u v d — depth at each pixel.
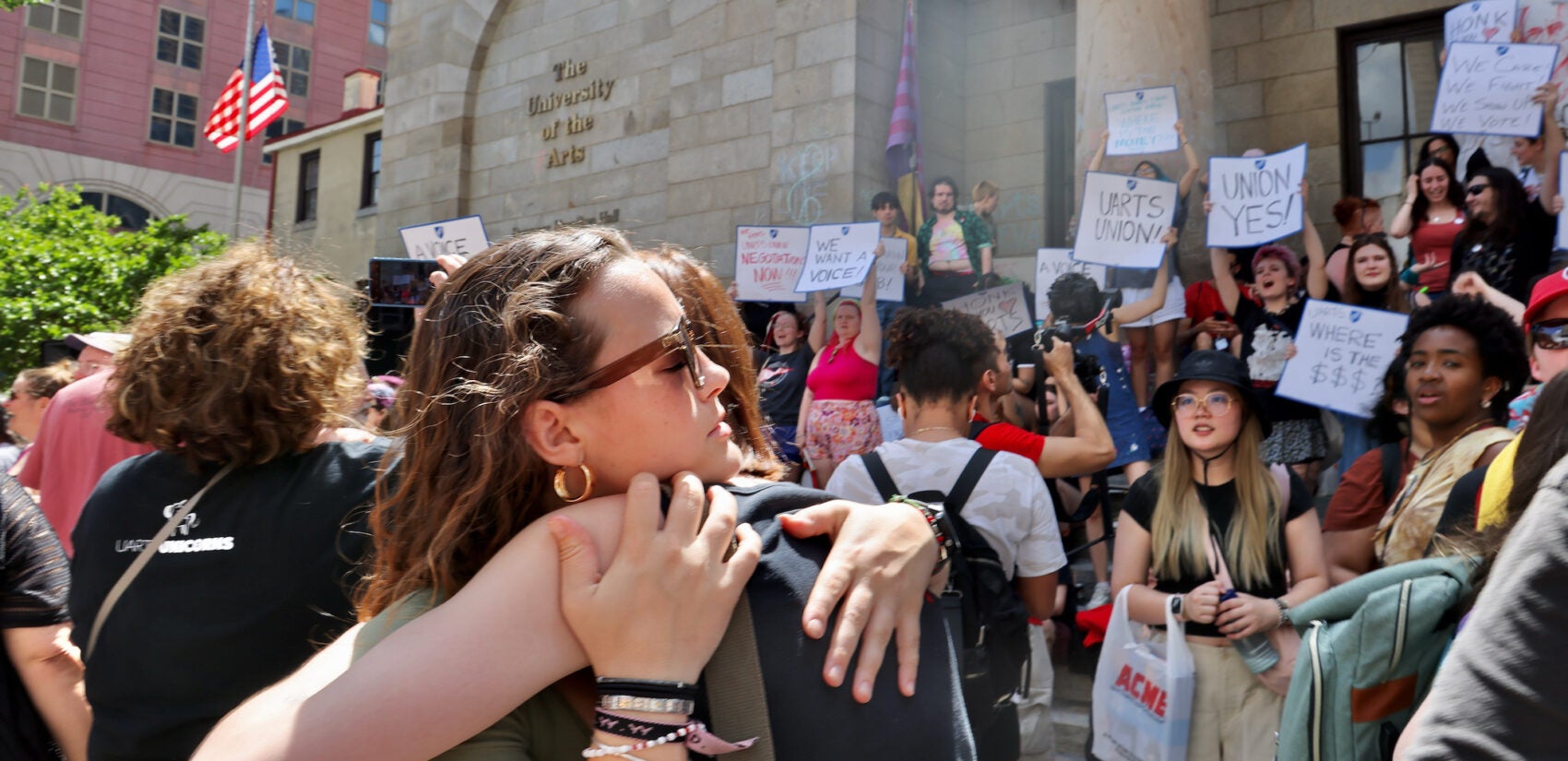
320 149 16.25
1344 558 3.13
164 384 1.63
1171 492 2.86
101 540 1.62
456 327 1.03
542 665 0.88
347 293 1.88
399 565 1.04
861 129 8.84
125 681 1.55
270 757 0.78
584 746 0.95
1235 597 2.64
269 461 1.64
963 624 1.96
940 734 0.98
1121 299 5.75
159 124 31.33
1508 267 5.08
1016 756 2.04
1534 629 0.77
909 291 7.97
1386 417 3.21
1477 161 6.41
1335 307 4.67
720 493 0.99
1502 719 0.76
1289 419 5.28
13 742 1.90
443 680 0.84
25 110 29.20
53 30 29.64
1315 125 8.14
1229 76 8.55
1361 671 1.91
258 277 1.70
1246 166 5.68
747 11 9.75
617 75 10.97
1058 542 2.40
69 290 13.09
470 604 0.88
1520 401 3.29
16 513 1.89
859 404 5.59
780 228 6.92
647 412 0.99
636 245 1.32
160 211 31.23
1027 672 2.41
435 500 1.01
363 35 35.56
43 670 1.89
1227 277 5.90
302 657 1.55
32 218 14.07
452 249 6.60
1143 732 2.69
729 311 1.34
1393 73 7.91
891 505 1.12
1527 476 1.43
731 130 9.78
